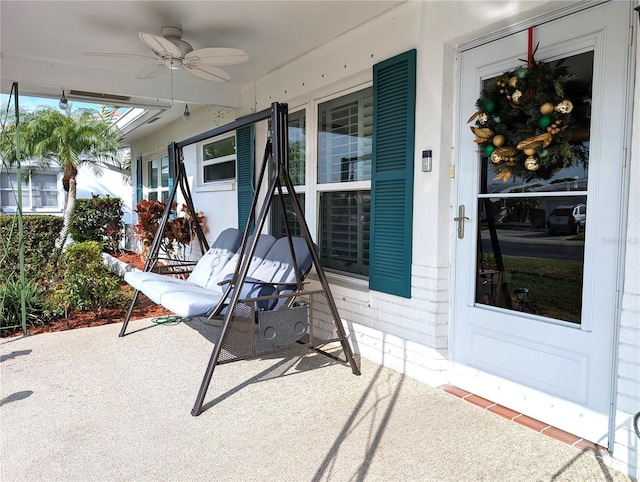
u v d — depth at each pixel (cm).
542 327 241
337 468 203
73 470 203
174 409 262
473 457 211
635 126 195
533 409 248
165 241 672
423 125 294
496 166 259
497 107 242
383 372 320
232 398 277
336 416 253
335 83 379
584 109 220
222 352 273
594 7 214
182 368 329
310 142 425
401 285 314
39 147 840
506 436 230
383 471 201
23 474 200
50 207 1191
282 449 219
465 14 264
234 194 556
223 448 220
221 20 336
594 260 217
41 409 262
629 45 202
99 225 1029
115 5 309
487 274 272
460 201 284
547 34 233
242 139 513
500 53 258
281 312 295
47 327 444
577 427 228
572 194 226
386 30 322
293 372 321
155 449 219
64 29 354
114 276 567
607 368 214
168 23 341
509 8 241
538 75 223
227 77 381
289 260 340
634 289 197
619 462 203
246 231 323
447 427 239
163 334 416
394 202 316
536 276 245
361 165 369
